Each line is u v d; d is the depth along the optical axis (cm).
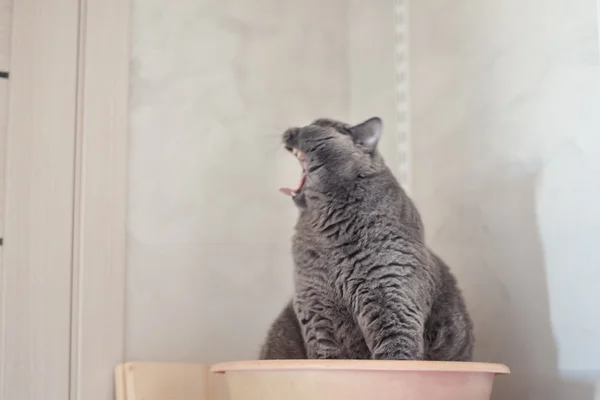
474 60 156
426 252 129
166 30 153
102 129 139
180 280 146
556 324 131
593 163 127
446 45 164
